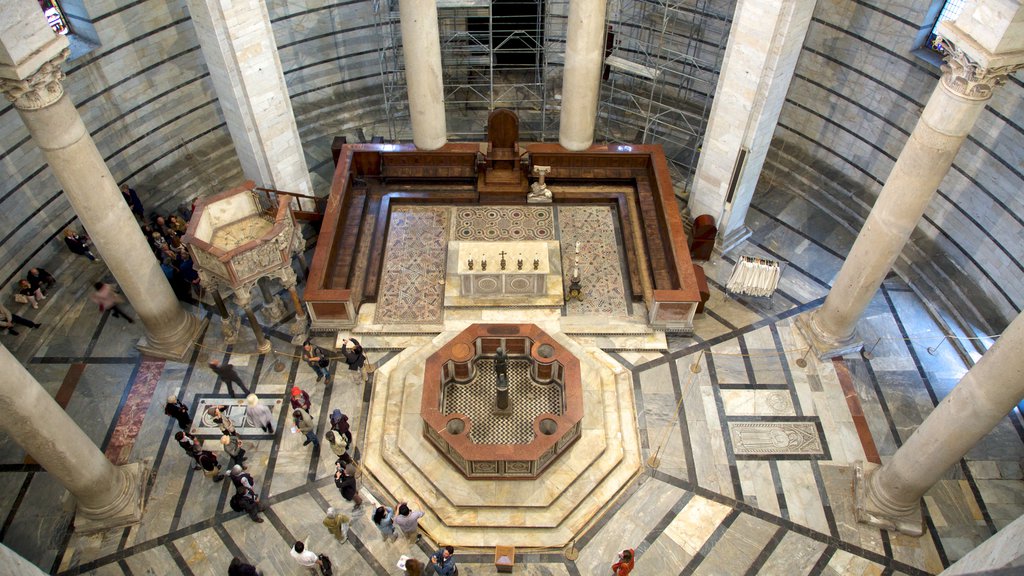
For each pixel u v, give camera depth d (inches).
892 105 709.9
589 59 716.7
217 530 535.8
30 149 661.9
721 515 546.0
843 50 725.9
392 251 729.6
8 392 420.5
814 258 743.7
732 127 668.7
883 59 698.2
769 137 683.4
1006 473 569.0
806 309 694.5
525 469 542.0
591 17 688.4
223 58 621.9
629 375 632.4
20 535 532.7
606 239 745.6
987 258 659.4
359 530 536.1
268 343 649.6
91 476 503.8
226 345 657.6
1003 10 413.1
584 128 771.4
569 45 714.2
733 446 587.2
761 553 525.0
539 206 780.6
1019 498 555.2
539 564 519.2
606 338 660.1
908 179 512.4
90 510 525.0
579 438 577.3
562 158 794.2
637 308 681.0
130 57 724.0
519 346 614.5
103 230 538.9
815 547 528.4
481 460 522.3
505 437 580.1
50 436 458.3
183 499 552.4
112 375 634.8
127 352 652.1
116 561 520.1
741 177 689.0
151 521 540.1
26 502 550.3
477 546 526.6
